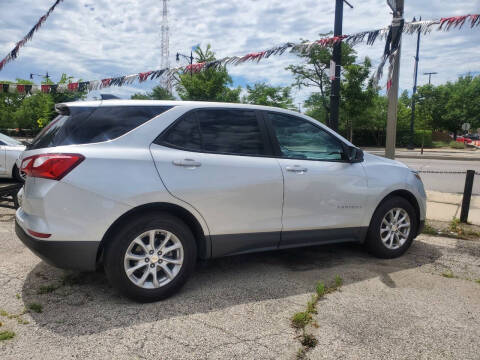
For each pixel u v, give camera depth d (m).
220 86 27.72
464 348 2.58
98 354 2.43
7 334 2.60
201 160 3.31
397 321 2.92
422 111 52.19
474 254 4.66
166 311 3.02
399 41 4.33
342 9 6.30
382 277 3.83
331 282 3.67
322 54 29.11
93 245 2.92
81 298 3.20
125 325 2.78
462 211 6.10
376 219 4.30
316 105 34.94
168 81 5.64
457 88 53.69
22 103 37.03
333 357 2.44
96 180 2.90
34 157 2.97
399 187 4.43
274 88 35.22
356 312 3.05
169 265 3.30
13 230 5.16
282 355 2.46
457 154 26.91
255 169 3.54
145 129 3.21
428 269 4.10
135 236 3.02
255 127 3.71
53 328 2.72
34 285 3.43
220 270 3.96
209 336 2.66
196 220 3.30
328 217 3.98
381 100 40.62
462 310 3.13
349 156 4.22
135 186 3.00
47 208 2.84
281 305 3.16
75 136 3.01
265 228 3.62
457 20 3.88
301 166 3.81
